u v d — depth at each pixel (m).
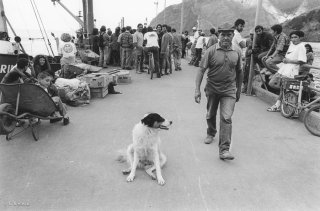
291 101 7.20
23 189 3.86
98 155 4.92
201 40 17.14
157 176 4.09
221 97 4.89
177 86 11.02
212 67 4.76
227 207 3.58
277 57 9.00
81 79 8.74
